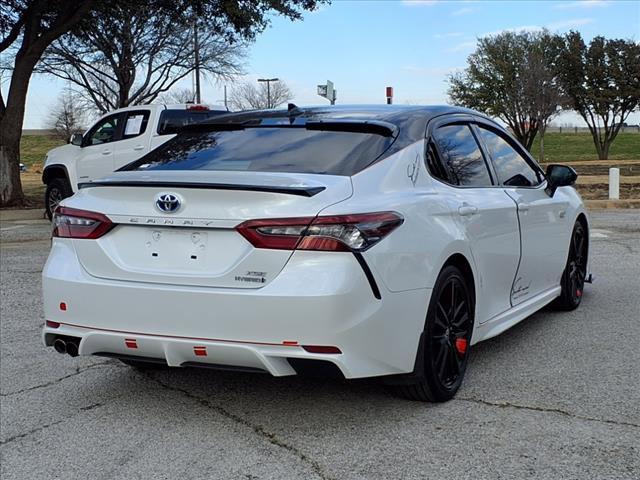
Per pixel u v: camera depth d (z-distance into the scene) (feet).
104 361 16.71
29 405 13.87
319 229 11.11
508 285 16.26
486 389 14.19
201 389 14.56
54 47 102.47
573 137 238.89
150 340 11.89
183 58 113.09
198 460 11.27
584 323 19.44
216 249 11.68
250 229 11.31
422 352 12.56
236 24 67.92
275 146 13.65
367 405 13.41
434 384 13.02
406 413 12.97
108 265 12.38
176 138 15.56
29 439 12.25
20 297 23.82
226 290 11.39
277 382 14.82
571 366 15.60
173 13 72.59
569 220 19.98
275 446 11.71
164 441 12.04
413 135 13.87
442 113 15.39
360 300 11.16
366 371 11.44
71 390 14.70
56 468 11.14
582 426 12.22
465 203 14.16
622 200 57.82
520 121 148.15
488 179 16.12
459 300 13.88
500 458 11.04
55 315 12.81
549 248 18.61
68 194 46.88
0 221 51.55
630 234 37.83
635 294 23.02
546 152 185.57
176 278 11.80
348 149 13.06
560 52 151.43
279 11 69.05
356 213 11.37
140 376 15.51
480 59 152.56
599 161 140.67
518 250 16.48
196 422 12.82
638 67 145.69
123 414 13.30
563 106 146.92
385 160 12.89
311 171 12.51
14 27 67.00
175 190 11.85
